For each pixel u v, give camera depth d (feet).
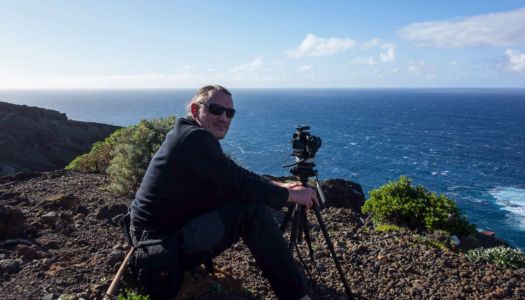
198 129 11.48
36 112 168.14
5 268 13.84
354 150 293.02
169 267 11.28
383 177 206.80
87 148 168.96
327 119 580.71
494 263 19.04
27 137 155.43
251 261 16.19
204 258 11.72
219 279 13.61
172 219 11.84
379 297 14.82
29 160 143.74
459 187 188.34
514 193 177.47
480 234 35.12
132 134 29.76
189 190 11.62
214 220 11.46
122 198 26.30
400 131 435.53
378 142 339.77
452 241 23.02
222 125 12.59
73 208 23.11
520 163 253.44
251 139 333.01
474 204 160.15
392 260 18.21
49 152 155.02
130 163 27.73
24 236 17.48
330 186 41.52
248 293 13.71
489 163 251.80
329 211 27.35
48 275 13.69
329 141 341.62
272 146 291.99
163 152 11.74
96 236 18.44
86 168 38.91
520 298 15.61
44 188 29.19
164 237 11.64
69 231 18.79
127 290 12.66
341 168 226.58
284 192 11.88
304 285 11.84
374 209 29.76
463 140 365.61
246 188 11.40
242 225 11.71
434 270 17.61
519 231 129.39
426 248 20.43
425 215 27.61
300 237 14.55
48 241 17.11
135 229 12.30
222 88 12.69
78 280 13.50
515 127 499.10
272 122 515.91
